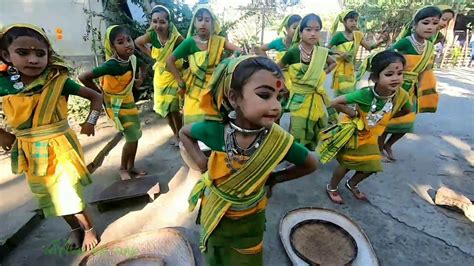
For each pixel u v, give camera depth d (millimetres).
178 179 3406
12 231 2469
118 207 2912
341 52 4727
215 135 1493
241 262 1736
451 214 2893
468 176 3590
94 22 5473
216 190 1596
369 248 2389
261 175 1455
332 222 2598
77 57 5445
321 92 3371
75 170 2178
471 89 8336
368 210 2945
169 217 2787
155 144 4375
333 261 2258
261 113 1287
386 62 2439
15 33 1805
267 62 1302
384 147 3965
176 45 3883
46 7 5117
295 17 4562
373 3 13484
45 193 2164
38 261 2295
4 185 3217
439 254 2422
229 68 1358
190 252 2316
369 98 2586
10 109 1962
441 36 3902
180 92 3500
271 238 2545
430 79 3834
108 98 3049
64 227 2660
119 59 2939
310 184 3375
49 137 2057
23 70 1879
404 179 3498
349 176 3555
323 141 2928
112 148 4207
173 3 6418
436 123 5340
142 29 6043
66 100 2168
